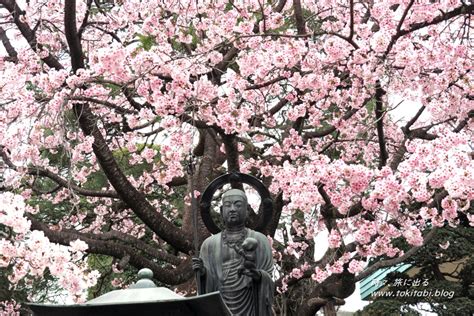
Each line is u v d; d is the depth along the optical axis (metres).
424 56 8.02
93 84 9.45
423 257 13.34
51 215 12.72
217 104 8.40
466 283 13.63
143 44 10.74
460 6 8.23
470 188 6.27
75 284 6.02
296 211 10.75
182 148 8.94
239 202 5.53
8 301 11.51
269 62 8.92
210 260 5.45
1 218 5.79
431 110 8.64
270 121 10.16
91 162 11.70
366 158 10.50
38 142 8.62
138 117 9.30
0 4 10.26
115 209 12.73
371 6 9.74
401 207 8.79
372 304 13.73
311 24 11.37
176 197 13.84
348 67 8.41
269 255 5.46
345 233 9.17
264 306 5.15
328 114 11.32
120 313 2.95
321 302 9.91
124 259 9.89
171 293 3.15
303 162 10.40
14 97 8.60
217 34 9.65
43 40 9.97
